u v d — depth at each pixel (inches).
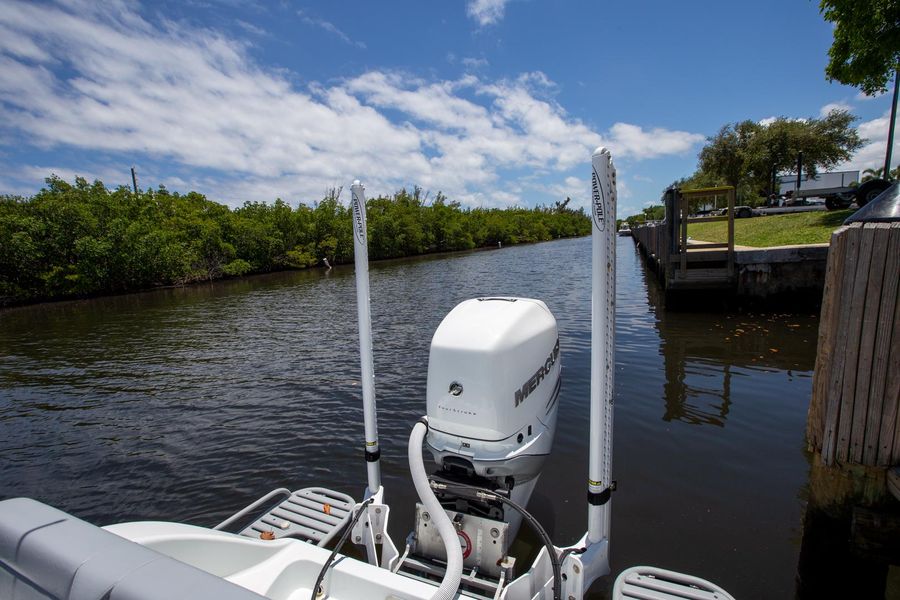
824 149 1341.0
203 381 331.0
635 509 149.9
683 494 157.6
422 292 759.1
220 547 89.3
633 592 92.3
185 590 39.6
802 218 677.3
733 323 403.2
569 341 365.4
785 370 277.6
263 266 1581.0
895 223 99.0
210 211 1569.9
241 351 420.2
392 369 327.3
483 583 89.7
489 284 827.4
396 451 202.1
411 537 105.2
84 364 403.9
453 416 105.7
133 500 178.9
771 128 1416.1
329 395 280.5
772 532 137.7
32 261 1004.6
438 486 99.1
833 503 109.4
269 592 88.8
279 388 301.7
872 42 422.0
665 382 265.0
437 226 2279.8
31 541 46.9
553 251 1870.1
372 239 1876.2
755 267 437.7
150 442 229.5
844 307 102.2
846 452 106.0
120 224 1108.5
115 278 1092.5
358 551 127.1
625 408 229.6
